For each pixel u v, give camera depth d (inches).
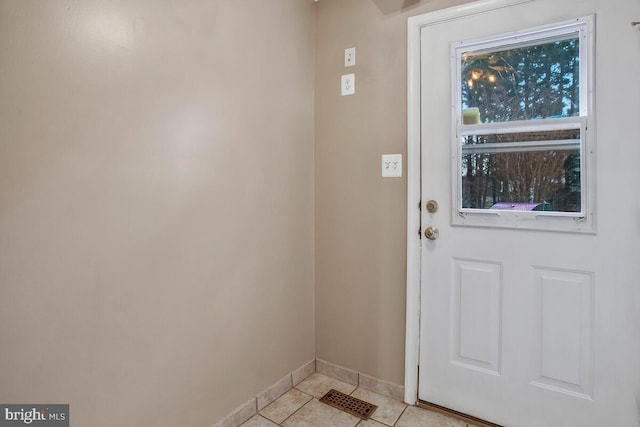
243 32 67.8
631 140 55.1
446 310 71.2
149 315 53.9
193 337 60.4
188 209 59.0
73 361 45.8
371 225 79.0
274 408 73.4
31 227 41.8
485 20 65.4
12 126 40.0
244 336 69.8
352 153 81.0
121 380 50.7
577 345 60.1
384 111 76.4
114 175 49.2
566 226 60.0
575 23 57.9
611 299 57.4
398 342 76.2
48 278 43.3
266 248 74.4
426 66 71.2
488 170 66.4
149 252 53.7
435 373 72.7
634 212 55.3
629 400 56.7
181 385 58.6
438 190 71.1
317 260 87.5
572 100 59.0
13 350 40.9
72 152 44.9
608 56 56.1
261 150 72.6
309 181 85.7
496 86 65.1
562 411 61.5
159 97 54.4
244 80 68.2
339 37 82.0
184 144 58.2
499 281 66.1
